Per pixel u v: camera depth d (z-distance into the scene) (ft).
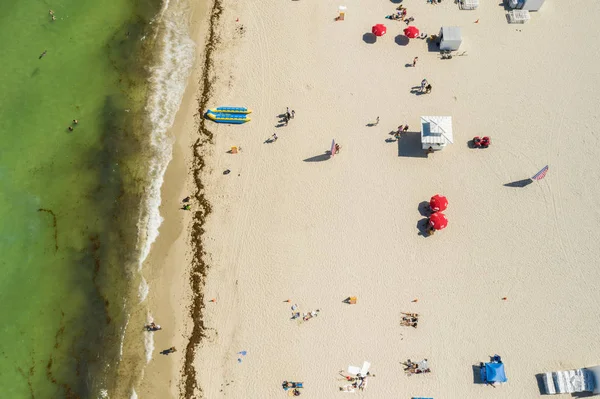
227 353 111.24
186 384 109.19
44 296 117.29
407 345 110.83
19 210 125.49
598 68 140.15
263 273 118.42
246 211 125.08
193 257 120.88
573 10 148.56
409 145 131.23
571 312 113.19
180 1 151.84
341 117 135.13
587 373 104.83
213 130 134.92
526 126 132.77
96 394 109.09
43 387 109.19
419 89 138.10
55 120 135.44
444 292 115.55
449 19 147.33
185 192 127.95
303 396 106.93
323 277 117.60
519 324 112.37
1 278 118.73
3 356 111.55
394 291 115.85
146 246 122.52
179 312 115.65
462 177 127.24
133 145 133.18
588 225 121.60
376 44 144.56
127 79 141.08
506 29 145.59
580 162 128.36
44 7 148.97
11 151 131.64
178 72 142.72
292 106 136.98
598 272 116.78
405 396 106.73
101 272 119.85
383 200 125.18
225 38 146.82
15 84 139.33
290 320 113.70
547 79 138.72
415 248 119.96
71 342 113.29
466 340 111.14
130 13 150.10
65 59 142.92
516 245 119.85
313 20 148.66
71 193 127.75
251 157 131.34
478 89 137.49
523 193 125.18
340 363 109.50
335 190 126.62
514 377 107.45
